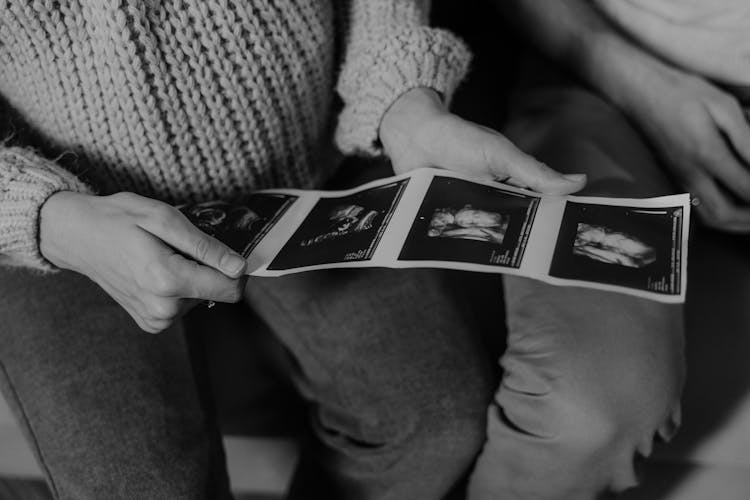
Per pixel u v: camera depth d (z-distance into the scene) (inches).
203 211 32.4
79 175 32.5
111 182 32.9
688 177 39.5
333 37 35.2
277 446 42.9
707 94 37.8
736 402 36.6
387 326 34.5
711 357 36.6
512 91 44.8
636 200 29.8
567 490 32.8
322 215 31.7
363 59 34.5
